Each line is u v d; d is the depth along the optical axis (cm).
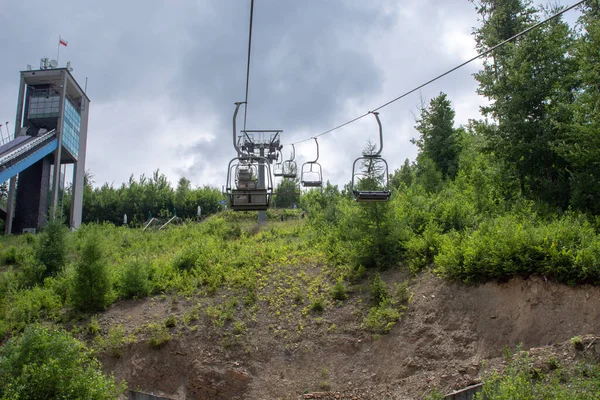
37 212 5156
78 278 2417
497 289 1881
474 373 1627
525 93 2650
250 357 2056
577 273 1700
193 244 3105
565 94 2605
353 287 2317
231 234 3881
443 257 2094
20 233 5084
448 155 4091
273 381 1958
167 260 2984
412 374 1786
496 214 2552
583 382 1284
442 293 2027
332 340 2053
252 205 1633
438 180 3541
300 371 1978
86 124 5828
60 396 1394
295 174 2627
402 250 2452
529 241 1884
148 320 2295
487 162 3123
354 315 2144
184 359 2077
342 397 1795
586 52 2378
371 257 2456
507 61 2772
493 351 1695
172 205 7338
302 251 2889
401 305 2078
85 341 2170
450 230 2469
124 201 7244
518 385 1234
